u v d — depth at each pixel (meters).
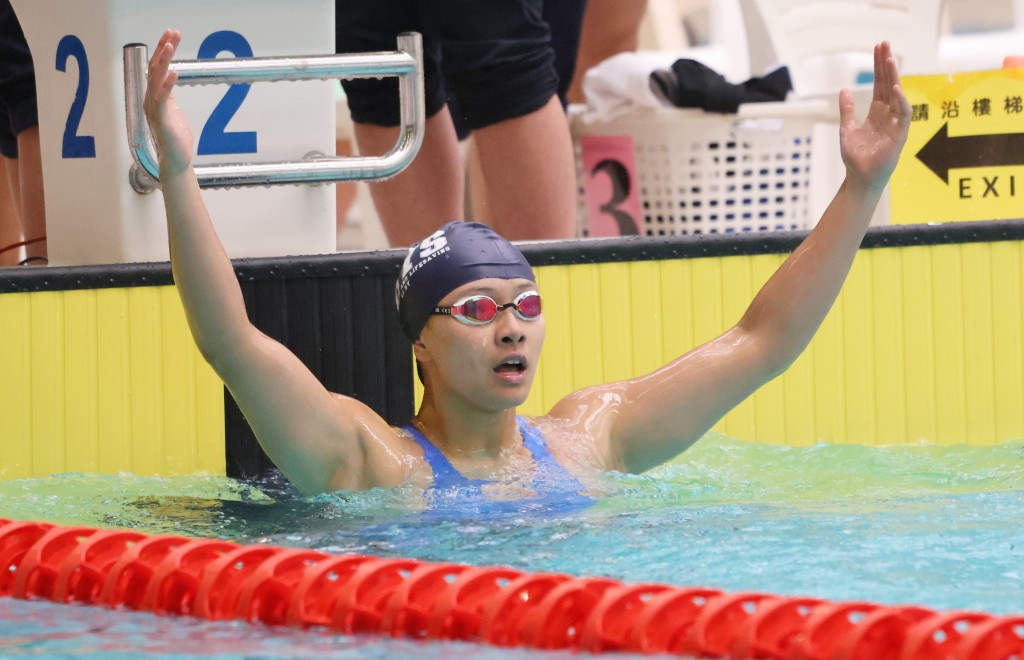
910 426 15.29
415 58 13.28
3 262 19.47
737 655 7.58
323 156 13.90
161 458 13.45
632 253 14.51
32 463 13.17
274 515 11.07
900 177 15.70
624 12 22.98
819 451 14.20
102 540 9.40
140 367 13.35
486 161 16.70
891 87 11.59
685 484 11.82
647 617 7.85
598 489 11.26
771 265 14.83
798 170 18.48
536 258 14.30
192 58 13.34
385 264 13.68
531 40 16.05
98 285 13.17
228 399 13.55
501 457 11.45
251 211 13.77
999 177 15.66
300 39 13.73
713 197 18.47
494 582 8.40
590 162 19.41
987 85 15.58
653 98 18.53
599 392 12.29
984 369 15.40
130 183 13.29
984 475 12.52
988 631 7.38
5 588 9.41
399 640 8.02
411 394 13.83
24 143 16.73
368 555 9.54
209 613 8.58
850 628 7.62
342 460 11.07
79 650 7.79
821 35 22.77
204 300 10.24
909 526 9.95
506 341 10.94
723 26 23.59
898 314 15.22
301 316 13.50
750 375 12.01
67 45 13.59
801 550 9.32
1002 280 15.40
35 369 13.11
